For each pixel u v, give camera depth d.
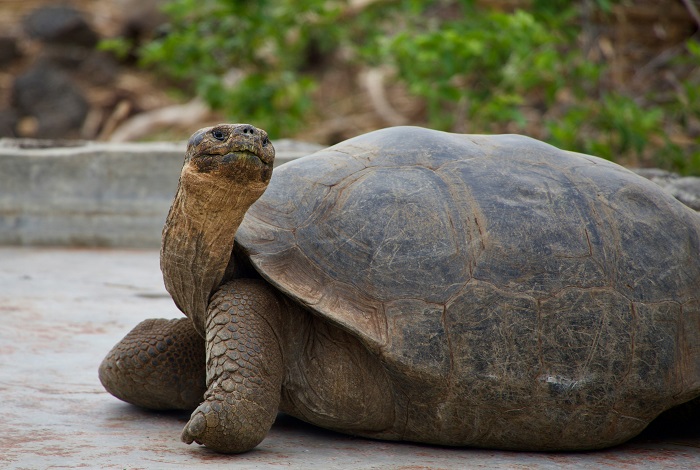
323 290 8.82
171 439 9.38
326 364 9.02
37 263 21.17
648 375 9.04
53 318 15.30
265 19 31.42
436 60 28.45
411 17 36.28
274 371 8.75
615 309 9.04
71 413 10.30
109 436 9.41
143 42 49.38
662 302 9.27
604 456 9.28
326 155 10.09
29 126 46.97
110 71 49.28
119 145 25.23
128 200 23.89
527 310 8.81
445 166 9.62
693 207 17.50
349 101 43.06
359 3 36.81
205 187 8.45
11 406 10.41
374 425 9.23
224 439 8.52
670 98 30.97
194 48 32.31
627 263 9.30
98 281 19.02
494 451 9.27
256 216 9.34
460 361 8.66
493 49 27.66
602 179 9.94
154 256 22.64
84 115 47.25
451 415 8.87
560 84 27.91
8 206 24.06
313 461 8.62
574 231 9.26
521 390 8.75
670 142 27.44
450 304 8.73
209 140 8.37
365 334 8.54
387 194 9.28
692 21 33.12
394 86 42.50
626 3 31.59
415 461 8.73
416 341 8.59
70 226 24.06
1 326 14.52
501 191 9.39
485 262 8.93
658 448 9.70
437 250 8.94
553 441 9.06
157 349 10.09
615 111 26.52
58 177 24.05
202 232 8.80
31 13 51.56
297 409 9.24
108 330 14.54
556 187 9.59
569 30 30.08
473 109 28.77
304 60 44.28
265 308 8.97
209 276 9.05
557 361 8.80
